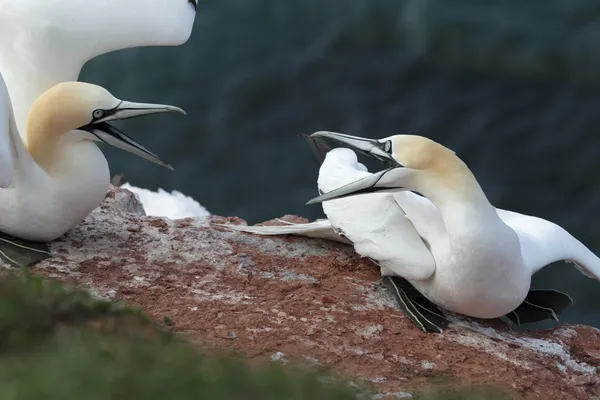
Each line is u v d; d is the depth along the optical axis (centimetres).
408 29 3142
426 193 1305
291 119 3006
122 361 884
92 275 1330
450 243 1284
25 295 1028
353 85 3070
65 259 1358
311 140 1499
